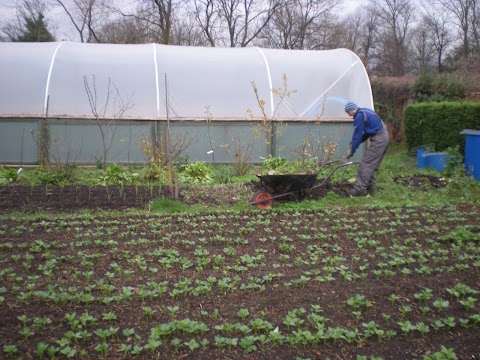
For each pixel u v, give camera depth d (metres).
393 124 20.84
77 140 12.89
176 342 3.88
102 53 13.78
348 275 5.26
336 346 3.99
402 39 37.38
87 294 4.68
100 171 11.43
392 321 4.38
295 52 14.85
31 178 10.52
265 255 6.09
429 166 13.38
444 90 19.55
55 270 5.45
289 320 4.20
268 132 13.37
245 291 4.93
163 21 30.05
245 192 9.53
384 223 7.64
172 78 13.48
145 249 6.25
